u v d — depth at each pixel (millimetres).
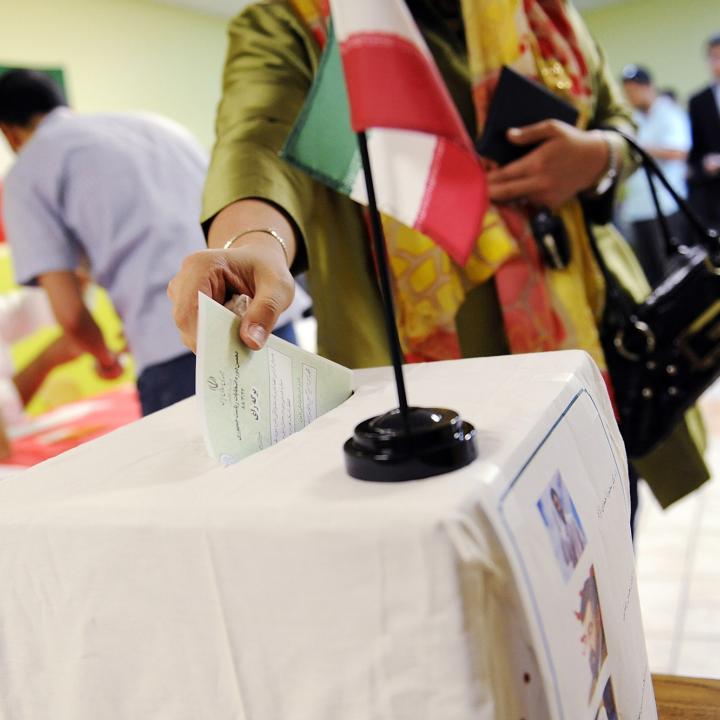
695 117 4320
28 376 2967
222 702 492
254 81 898
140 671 509
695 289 1063
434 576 413
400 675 435
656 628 1938
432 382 681
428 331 969
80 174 1528
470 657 417
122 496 513
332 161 625
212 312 518
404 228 951
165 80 4531
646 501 2736
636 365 1077
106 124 1577
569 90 1056
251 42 927
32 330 3002
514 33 980
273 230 766
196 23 4789
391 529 417
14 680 549
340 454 523
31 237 1678
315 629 450
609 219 1097
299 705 467
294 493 467
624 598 597
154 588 489
